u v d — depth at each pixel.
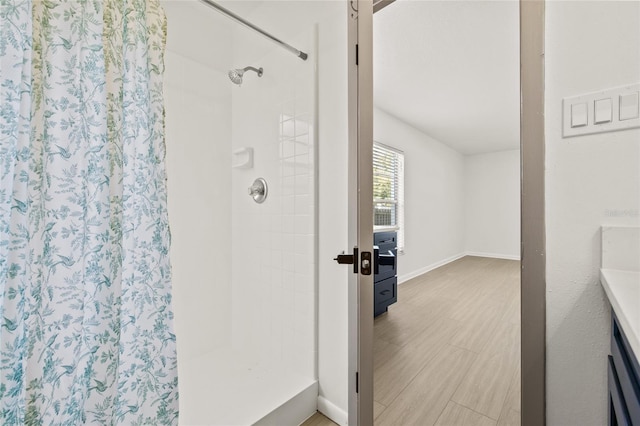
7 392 0.71
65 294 0.81
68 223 0.82
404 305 2.97
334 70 1.41
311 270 1.51
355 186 1.19
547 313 0.77
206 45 1.91
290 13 1.61
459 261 5.24
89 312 0.86
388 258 1.27
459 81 2.64
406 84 2.69
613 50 0.70
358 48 1.17
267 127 1.78
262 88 1.81
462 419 1.39
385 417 1.41
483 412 1.43
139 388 0.98
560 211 0.75
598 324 0.71
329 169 1.43
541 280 0.77
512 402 1.50
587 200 0.72
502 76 2.53
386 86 2.73
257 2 1.75
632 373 0.51
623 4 0.69
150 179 1.02
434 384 1.66
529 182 0.79
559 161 0.76
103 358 0.87
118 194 0.94
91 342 0.86
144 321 1.00
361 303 1.16
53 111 0.81
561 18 0.76
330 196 1.43
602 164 0.70
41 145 0.79
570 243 0.74
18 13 0.74
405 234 3.93
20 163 0.74
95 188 0.88
